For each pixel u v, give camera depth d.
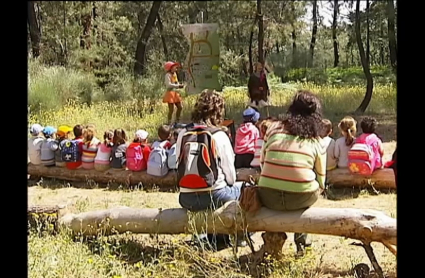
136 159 5.97
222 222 3.48
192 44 11.29
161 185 5.99
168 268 3.32
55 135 6.62
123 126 9.81
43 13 15.10
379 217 3.22
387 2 11.47
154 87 12.77
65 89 11.35
